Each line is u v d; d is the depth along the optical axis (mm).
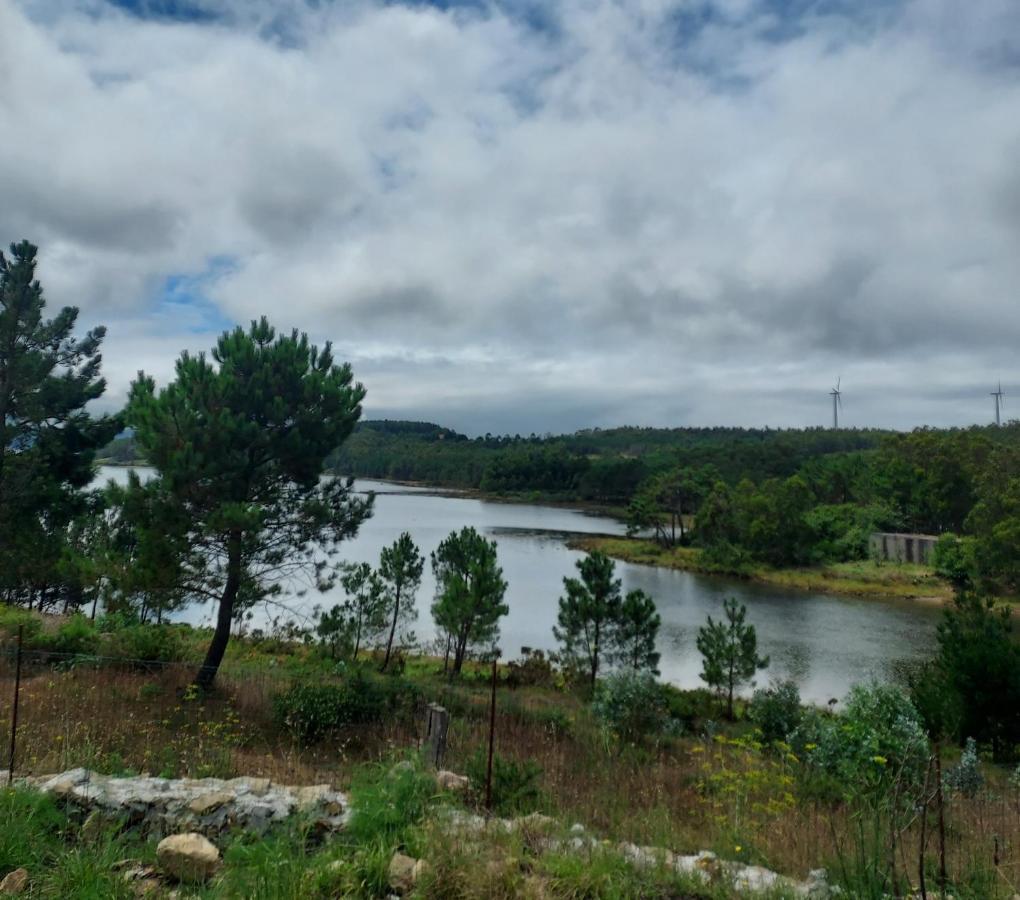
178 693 12930
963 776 10398
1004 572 56781
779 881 4738
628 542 77000
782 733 16344
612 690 15344
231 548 14336
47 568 21953
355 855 4613
